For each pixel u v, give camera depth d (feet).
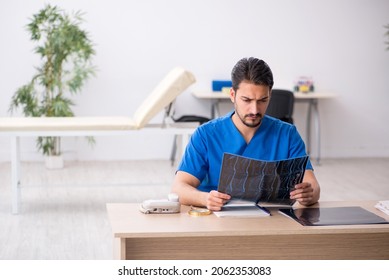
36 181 20.75
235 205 8.80
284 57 25.09
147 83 24.48
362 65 25.64
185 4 24.36
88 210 17.01
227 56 24.76
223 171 8.29
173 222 7.93
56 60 22.27
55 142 23.21
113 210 8.52
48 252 13.24
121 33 24.14
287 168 8.34
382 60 25.75
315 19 25.13
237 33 24.73
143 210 8.38
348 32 25.39
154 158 25.21
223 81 24.21
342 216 8.32
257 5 24.73
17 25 23.53
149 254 8.29
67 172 22.35
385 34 24.94
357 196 18.86
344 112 25.89
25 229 15.11
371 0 25.39
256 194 8.50
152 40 24.32
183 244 8.38
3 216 16.34
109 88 24.31
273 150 9.35
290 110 21.72
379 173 22.68
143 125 16.87
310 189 8.68
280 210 8.65
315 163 24.71
